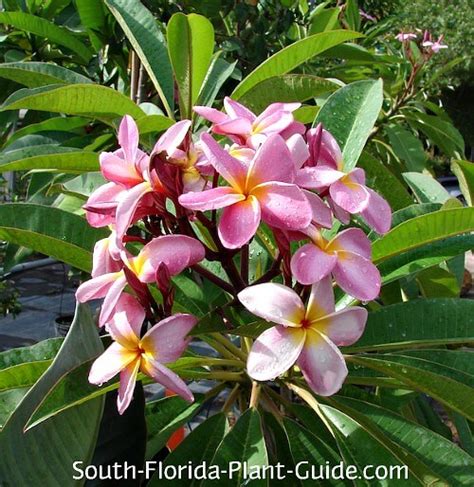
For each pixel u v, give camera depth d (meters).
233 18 1.18
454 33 4.58
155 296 0.52
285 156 0.39
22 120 1.33
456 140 1.41
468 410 0.49
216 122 0.49
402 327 0.54
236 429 0.48
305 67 1.25
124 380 0.41
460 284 0.77
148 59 0.76
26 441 0.41
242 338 0.59
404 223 0.52
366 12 2.02
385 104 1.55
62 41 1.08
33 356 0.56
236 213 0.39
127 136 0.44
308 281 0.38
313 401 0.53
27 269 2.60
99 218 0.45
